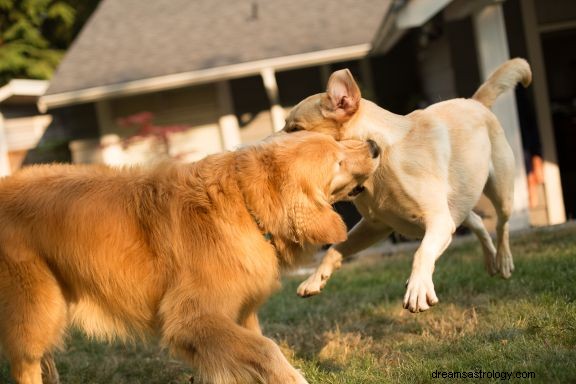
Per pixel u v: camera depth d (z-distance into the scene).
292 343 5.17
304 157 3.73
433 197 4.27
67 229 3.91
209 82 13.48
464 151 4.63
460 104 4.92
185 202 3.83
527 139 10.55
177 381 4.68
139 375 4.88
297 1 14.41
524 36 10.95
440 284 6.00
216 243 3.73
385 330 5.16
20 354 3.98
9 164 16.12
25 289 3.92
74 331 5.96
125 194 3.96
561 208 10.75
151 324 4.00
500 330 4.58
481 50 8.98
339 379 4.15
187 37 14.10
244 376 3.53
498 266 5.46
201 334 3.60
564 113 13.25
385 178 4.27
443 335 4.78
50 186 4.04
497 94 5.32
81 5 23.59
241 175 3.78
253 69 12.60
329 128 4.28
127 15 15.34
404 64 13.55
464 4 9.16
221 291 3.71
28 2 22.20
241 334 3.59
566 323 4.47
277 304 6.32
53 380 4.54
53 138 16.95
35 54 22.20
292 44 12.84
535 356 4.02
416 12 8.63
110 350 5.46
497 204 5.25
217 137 13.68
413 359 4.29
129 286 3.88
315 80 13.63
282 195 3.70
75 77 13.45
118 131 13.69
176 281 3.77
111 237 3.88
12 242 3.93
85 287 3.97
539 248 7.14
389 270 7.34
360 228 4.68
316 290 4.59
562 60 14.85
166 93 13.63
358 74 13.60
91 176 4.07
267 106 13.58
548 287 5.29
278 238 3.82
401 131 4.33
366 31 12.72
